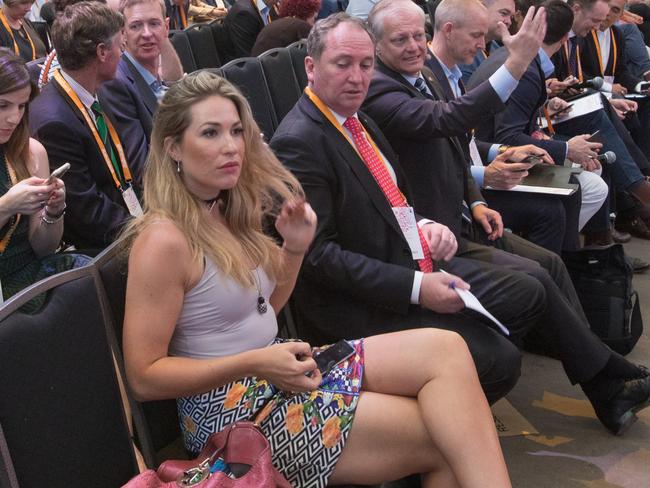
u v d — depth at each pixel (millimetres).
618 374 2533
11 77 1918
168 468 1525
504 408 2746
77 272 1479
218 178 1618
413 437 1683
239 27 4656
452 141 2707
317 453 1655
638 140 4973
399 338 1766
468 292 2154
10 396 1304
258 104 3033
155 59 2877
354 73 2154
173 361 1579
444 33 3094
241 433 1516
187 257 1593
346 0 5734
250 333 1698
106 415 1502
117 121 2576
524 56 2387
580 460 2439
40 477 1352
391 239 2229
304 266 2148
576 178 3373
